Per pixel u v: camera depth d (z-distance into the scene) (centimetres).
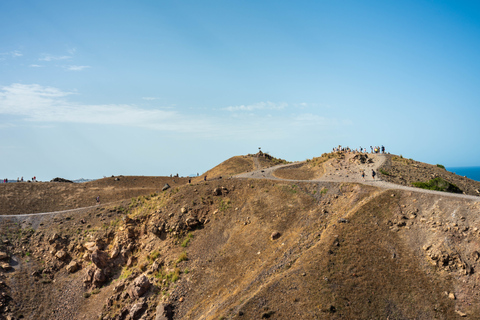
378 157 8819
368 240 4322
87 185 10738
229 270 4953
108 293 5453
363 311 3528
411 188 5356
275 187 6725
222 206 6538
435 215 4334
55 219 7281
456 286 3547
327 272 3953
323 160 9194
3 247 6312
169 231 6172
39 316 5244
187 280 5078
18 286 5616
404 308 3522
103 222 7056
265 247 5094
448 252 3772
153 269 5503
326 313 3525
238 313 3744
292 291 3844
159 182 11650
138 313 4784
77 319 5134
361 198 5341
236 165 10594
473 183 7444
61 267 6159
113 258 6053
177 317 4516
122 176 12000
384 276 3850
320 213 5412
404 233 4334
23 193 9250
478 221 3894
